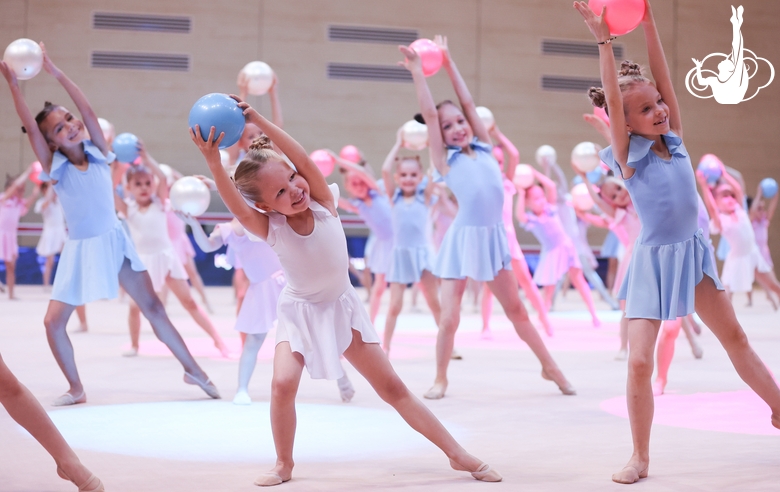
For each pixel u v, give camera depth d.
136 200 7.69
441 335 5.54
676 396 5.48
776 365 6.93
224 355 7.64
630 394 3.40
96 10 19.05
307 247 3.33
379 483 3.28
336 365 3.34
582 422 4.60
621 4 3.45
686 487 3.14
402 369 6.89
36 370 6.70
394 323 7.88
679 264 3.49
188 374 5.40
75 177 5.21
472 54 20.41
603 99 3.81
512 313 5.59
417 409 3.38
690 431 4.32
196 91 19.38
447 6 20.33
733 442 4.04
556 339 9.39
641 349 3.42
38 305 13.15
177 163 19.31
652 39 3.65
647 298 3.50
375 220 9.30
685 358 7.60
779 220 21.64
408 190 7.83
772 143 21.39
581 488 3.15
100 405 5.19
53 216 15.84
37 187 15.23
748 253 12.35
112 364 7.12
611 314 13.23
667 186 3.51
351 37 19.98
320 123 19.88
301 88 19.80
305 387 5.97
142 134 19.22
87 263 5.18
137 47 19.20
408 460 3.72
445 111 5.65
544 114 20.70
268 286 5.45
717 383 6.05
